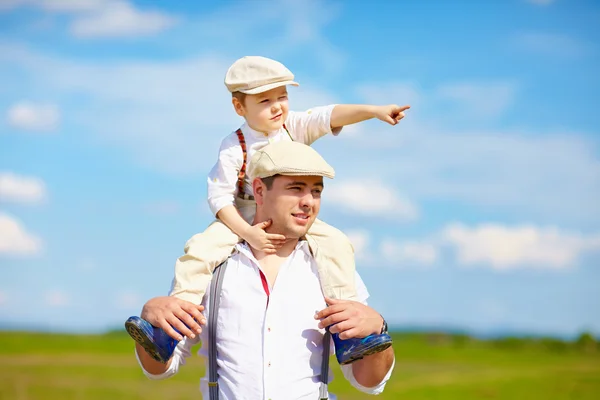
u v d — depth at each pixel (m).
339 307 3.37
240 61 3.94
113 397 19.14
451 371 26.36
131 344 31.91
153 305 3.41
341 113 3.91
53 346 29.55
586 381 23.94
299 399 3.39
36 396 19.69
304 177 3.50
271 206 3.54
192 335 3.38
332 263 3.63
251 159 3.63
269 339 3.44
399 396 20.94
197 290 3.52
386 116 3.77
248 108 3.89
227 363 3.46
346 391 18.16
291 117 4.06
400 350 32.66
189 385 21.06
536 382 23.64
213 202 3.80
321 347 3.53
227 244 3.64
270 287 3.55
